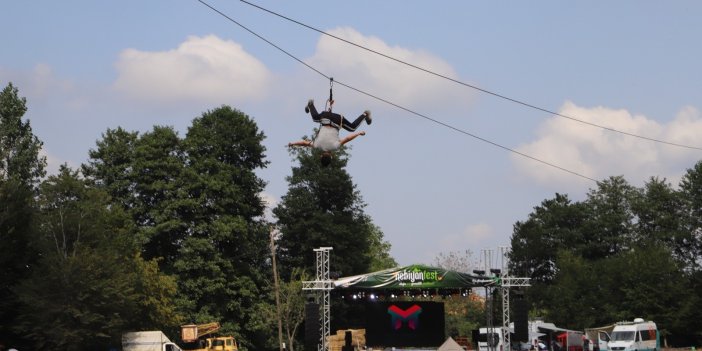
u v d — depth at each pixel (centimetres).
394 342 5025
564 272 9975
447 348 4806
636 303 8581
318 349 4434
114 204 6944
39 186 6531
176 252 7738
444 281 4403
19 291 5459
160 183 7488
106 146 7856
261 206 8294
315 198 8738
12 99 7288
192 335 6700
